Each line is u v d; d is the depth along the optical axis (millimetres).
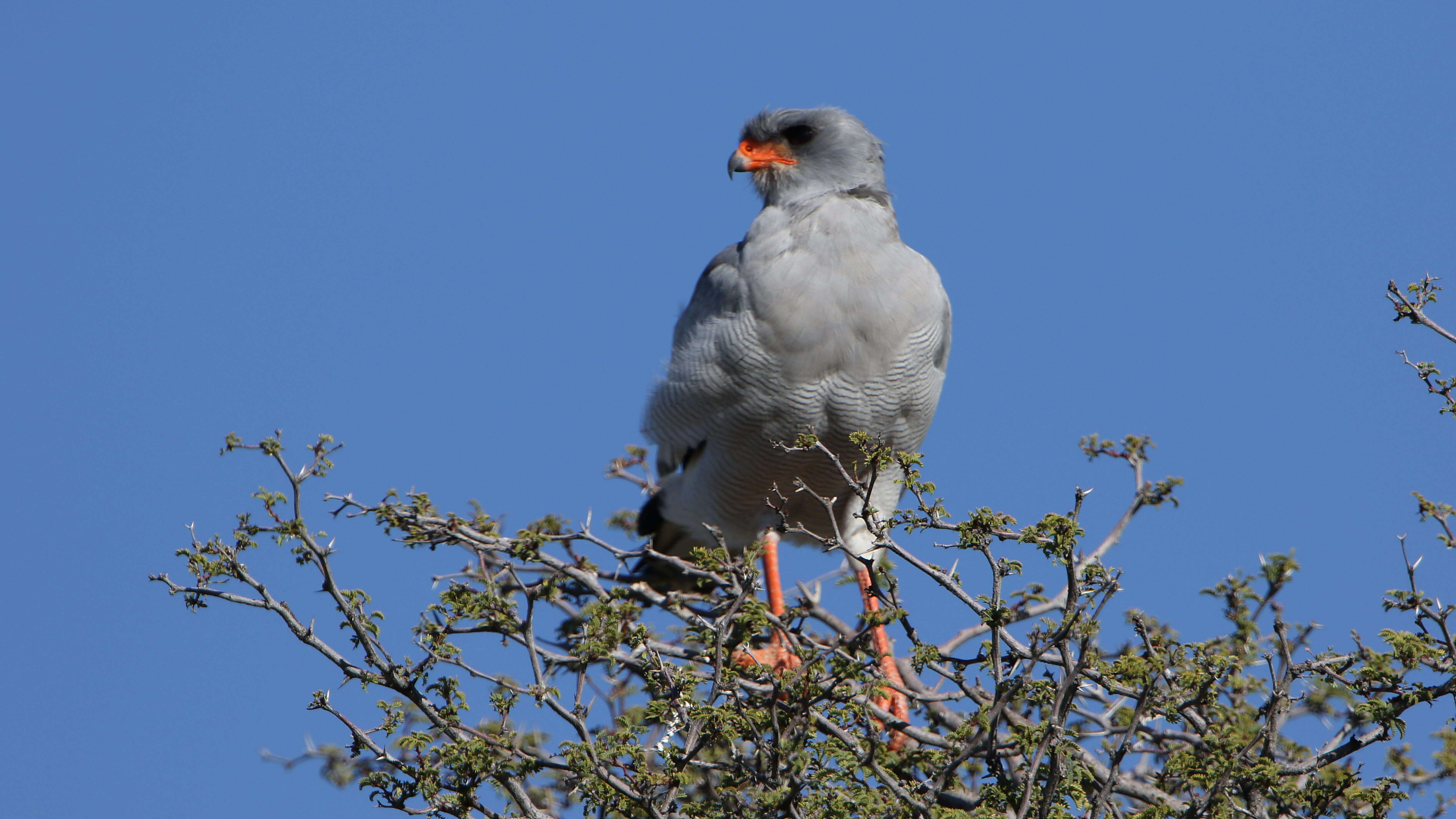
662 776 7441
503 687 7793
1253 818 7297
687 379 12039
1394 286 8102
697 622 8180
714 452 12336
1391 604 7609
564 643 10078
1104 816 7223
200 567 7715
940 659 7734
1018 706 8234
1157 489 10758
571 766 7352
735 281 11750
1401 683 7395
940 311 11914
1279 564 8477
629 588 8781
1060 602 9797
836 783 7133
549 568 9359
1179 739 8805
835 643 7914
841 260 11539
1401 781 8438
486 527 8852
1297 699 8172
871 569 7500
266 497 7812
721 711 7156
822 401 11688
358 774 9242
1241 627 8031
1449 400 7902
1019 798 7266
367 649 7738
